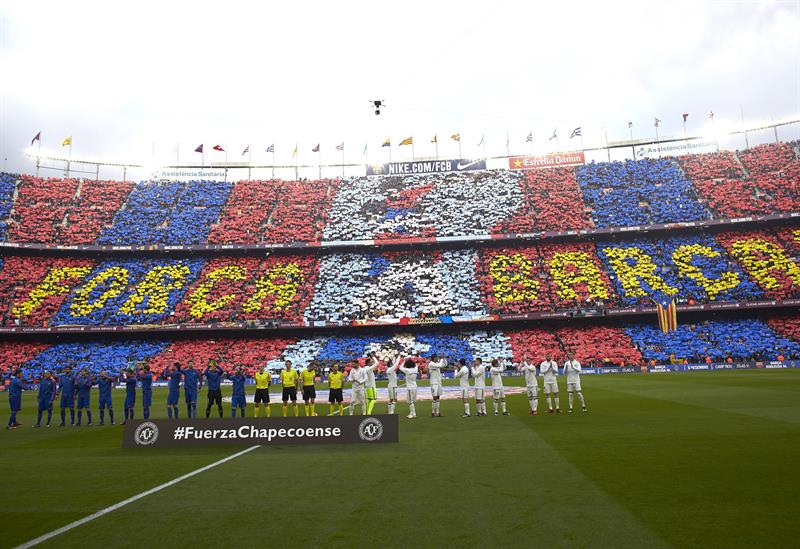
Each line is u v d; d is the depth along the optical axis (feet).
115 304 171.12
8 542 22.36
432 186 231.30
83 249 177.88
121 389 139.95
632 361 153.17
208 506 27.25
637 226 183.01
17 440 53.16
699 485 28.40
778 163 204.64
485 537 21.45
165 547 21.54
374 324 165.58
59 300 169.89
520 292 176.35
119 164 230.48
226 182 234.58
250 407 85.30
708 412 58.03
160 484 32.32
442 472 33.32
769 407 60.90
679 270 176.35
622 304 166.71
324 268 193.16
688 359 151.64
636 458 35.63
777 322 162.09
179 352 165.37
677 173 215.31
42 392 64.75
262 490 30.27
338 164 241.96
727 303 158.51
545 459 36.32
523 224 196.85
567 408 68.13
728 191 196.24
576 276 180.55
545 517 23.81
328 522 24.08
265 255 199.11
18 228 182.50
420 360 159.12
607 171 226.58
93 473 35.99
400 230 199.72
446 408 75.31
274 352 165.99
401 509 25.67
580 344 163.53
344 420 46.16
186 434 46.93
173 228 197.98
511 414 64.44
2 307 163.43
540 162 237.25
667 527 22.07
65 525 24.61
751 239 183.11
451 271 189.57
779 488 27.37
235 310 171.94
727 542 20.29
